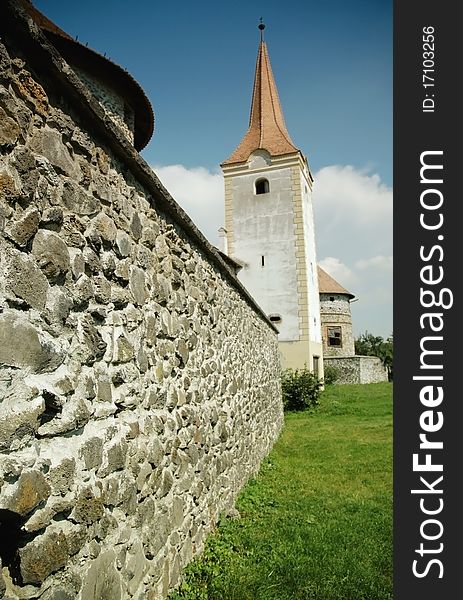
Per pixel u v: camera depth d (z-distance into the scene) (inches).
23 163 71.9
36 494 67.6
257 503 213.3
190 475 148.0
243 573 139.7
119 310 105.6
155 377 124.3
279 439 412.2
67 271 83.4
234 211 861.8
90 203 94.0
